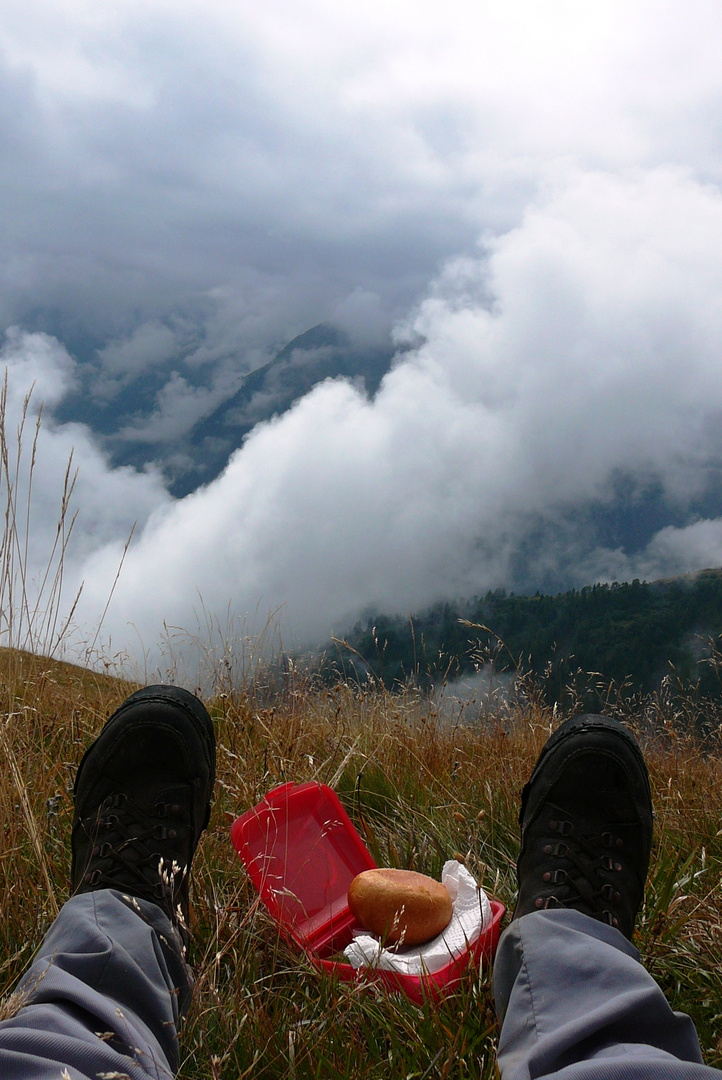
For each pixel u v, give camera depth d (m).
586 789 0.80
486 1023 0.65
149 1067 0.51
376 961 0.69
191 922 0.73
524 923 0.63
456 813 0.94
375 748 1.20
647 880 0.85
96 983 0.56
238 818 0.82
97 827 0.75
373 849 0.91
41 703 1.18
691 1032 0.55
